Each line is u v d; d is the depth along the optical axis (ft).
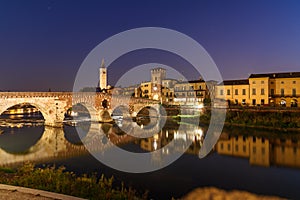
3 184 54.49
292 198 76.43
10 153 137.59
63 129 230.68
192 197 75.82
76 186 59.67
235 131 195.93
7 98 209.26
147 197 74.64
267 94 276.21
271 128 197.88
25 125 253.24
